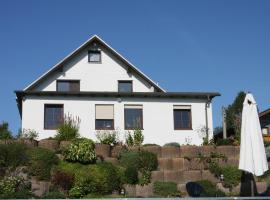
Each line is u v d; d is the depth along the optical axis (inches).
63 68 1288.1
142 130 1103.6
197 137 1117.7
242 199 407.8
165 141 1106.1
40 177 749.9
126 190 772.0
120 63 1322.6
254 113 625.9
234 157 873.5
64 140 896.9
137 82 1317.7
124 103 1112.2
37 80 1245.1
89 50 1317.7
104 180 754.8
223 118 1091.3
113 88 1305.4
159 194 771.4
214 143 991.0
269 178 816.9
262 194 727.1
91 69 1306.6
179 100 1134.4
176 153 885.8
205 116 1136.2
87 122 1089.4
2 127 916.6
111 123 1099.9
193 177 818.8
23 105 1075.3
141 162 819.4
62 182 736.3
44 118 1076.5
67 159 789.9
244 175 801.6
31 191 714.2
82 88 1290.6
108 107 1107.3
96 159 810.8
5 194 673.6
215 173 823.7
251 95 635.5
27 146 811.4
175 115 1128.2
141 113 1115.9
